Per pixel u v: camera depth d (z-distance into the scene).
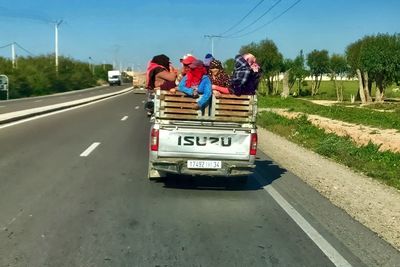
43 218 6.53
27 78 64.75
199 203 7.70
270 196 8.38
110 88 96.19
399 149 15.91
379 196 8.80
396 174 11.20
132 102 40.53
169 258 5.21
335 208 7.66
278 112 32.22
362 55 45.69
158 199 7.85
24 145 13.22
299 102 44.03
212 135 8.29
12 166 10.16
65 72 90.06
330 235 6.22
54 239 5.70
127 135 16.52
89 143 14.09
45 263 4.96
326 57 69.19
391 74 45.22
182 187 8.82
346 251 5.64
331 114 29.33
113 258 5.15
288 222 6.76
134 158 11.71
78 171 9.87
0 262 4.97
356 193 8.96
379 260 5.40
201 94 8.24
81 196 7.82
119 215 6.81
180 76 9.80
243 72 8.68
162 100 8.24
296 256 5.42
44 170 9.84
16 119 20.80
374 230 6.62
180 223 6.54
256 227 6.47
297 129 21.17
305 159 13.17
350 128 22.06
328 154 14.47
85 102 37.66
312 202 8.02
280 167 11.69
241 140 8.35
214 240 5.87
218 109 8.33
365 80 48.41
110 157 11.73
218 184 9.20
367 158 13.59
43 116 23.45
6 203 7.26
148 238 5.84
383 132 20.58
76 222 6.40
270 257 5.36
